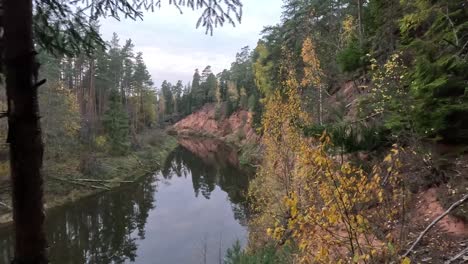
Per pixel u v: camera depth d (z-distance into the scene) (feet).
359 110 24.89
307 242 12.00
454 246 13.53
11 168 6.40
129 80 186.91
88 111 135.23
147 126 229.86
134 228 73.87
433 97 17.58
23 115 6.30
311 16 69.21
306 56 48.21
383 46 29.25
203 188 108.37
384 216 13.76
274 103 39.09
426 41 20.71
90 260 58.85
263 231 36.99
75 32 10.21
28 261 6.35
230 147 195.21
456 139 18.11
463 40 19.69
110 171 112.06
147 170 132.98
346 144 21.45
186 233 70.08
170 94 394.32
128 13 10.52
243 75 250.98
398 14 27.48
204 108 330.34
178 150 199.52
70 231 70.90
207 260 55.57
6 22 6.19
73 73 139.85
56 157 100.17
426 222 15.60
